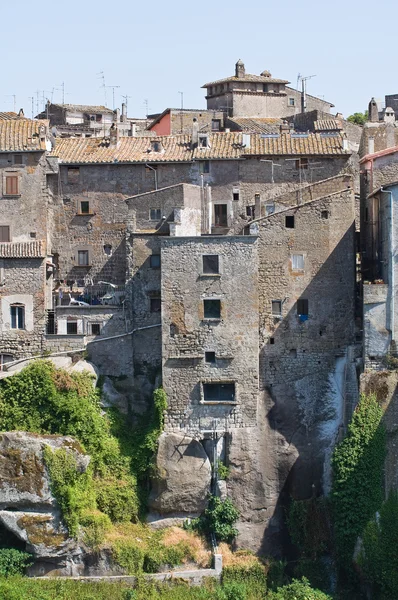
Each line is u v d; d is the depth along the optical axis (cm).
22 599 7662
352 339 8788
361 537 8112
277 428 8631
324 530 8438
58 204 9638
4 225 9494
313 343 8762
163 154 9675
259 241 8744
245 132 10294
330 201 8794
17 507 8250
